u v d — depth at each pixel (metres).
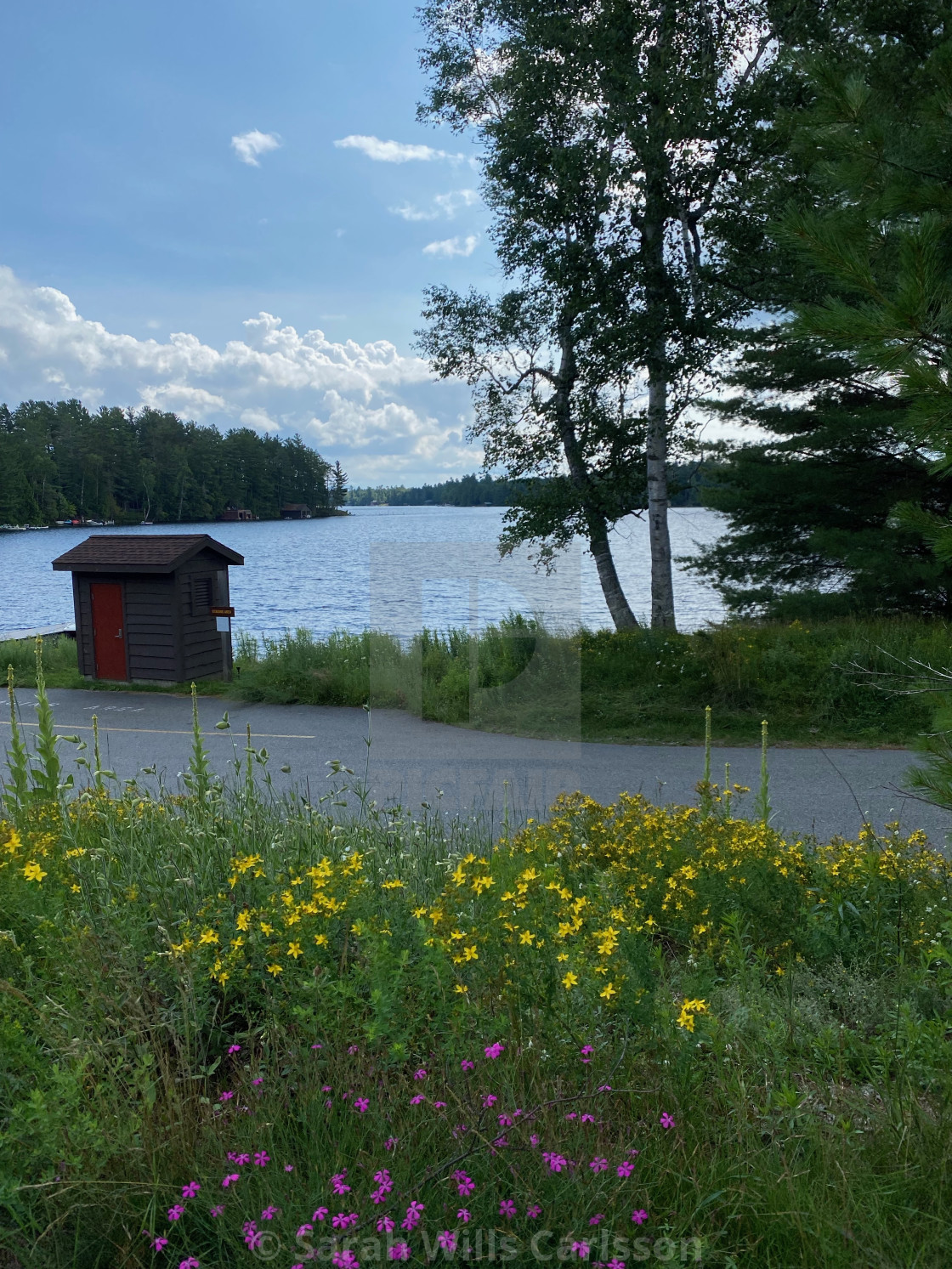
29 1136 2.03
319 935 2.68
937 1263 1.76
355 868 3.04
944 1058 2.46
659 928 3.52
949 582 15.38
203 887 3.36
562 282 14.91
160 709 12.51
